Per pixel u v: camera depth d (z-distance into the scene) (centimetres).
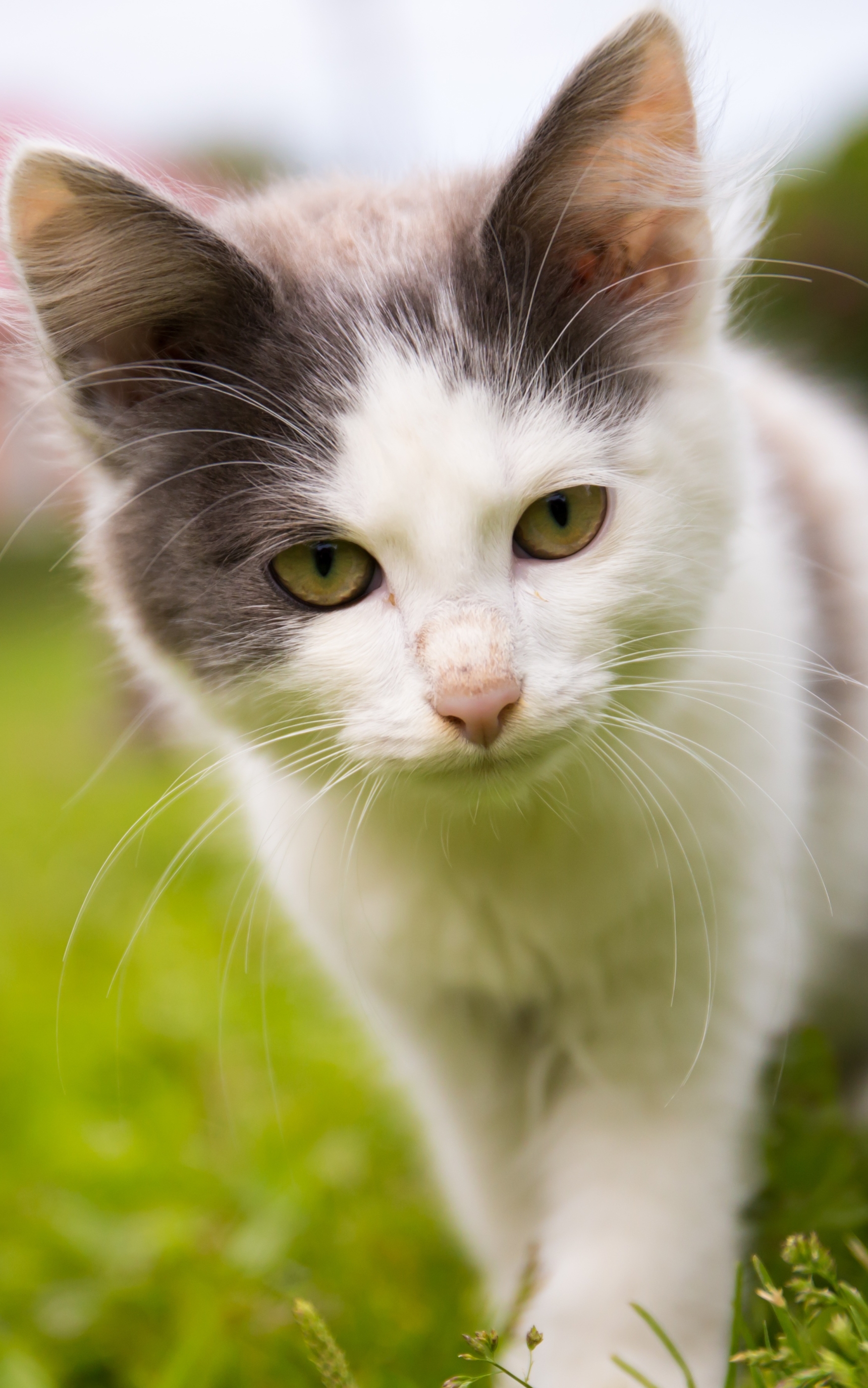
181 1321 50
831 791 51
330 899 49
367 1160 54
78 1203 54
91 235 47
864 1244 48
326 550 47
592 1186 48
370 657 46
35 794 103
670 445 47
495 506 46
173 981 62
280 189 53
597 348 47
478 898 48
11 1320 51
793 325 104
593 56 46
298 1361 48
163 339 48
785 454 52
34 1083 58
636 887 48
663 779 47
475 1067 50
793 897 50
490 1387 48
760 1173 50
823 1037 52
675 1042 48
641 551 47
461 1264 51
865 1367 43
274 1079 55
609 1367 46
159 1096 57
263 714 48
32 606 201
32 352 49
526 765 46
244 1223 52
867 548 52
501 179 48
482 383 46
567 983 49
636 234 48
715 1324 47
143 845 80
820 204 106
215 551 48
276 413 47
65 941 68
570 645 46
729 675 48
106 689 98
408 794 47
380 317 47
